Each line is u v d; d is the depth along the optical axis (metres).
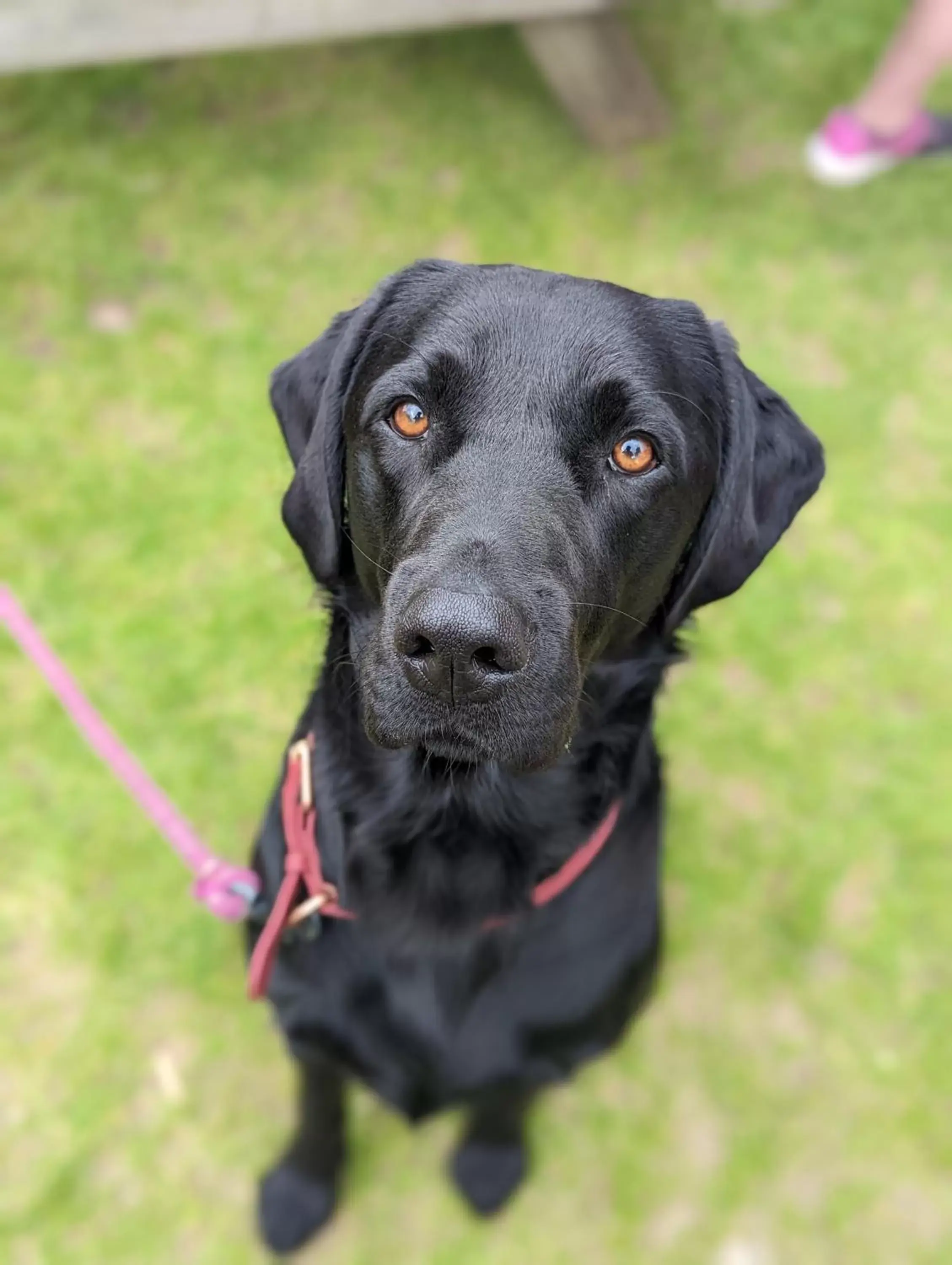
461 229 0.91
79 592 0.70
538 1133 0.59
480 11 0.87
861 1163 0.59
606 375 0.36
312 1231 0.55
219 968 0.61
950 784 0.71
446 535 0.33
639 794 0.43
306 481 0.41
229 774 0.66
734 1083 0.61
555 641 0.32
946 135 1.00
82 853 0.63
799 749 0.71
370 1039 0.44
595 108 0.96
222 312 0.83
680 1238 0.57
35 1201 0.55
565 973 0.43
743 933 0.65
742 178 0.98
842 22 1.10
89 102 0.94
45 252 0.85
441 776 0.39
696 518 0.40
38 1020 0.59
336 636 0.42
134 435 0.77
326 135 0.95
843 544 0.79
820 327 0.90
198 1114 0.58
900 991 0.64
